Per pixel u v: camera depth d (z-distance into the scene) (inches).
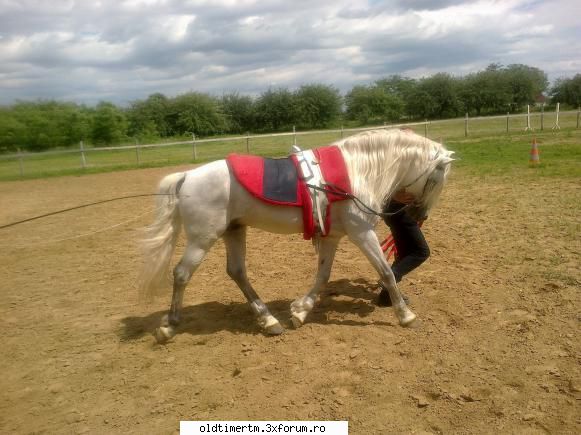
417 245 183.5
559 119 1228.5
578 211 307.6
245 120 2079.2
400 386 133.6
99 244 312.3
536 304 177.5
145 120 1786.4
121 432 123.7
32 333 183.5
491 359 143.9
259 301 173.9
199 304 203.6
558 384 129.6
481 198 376.8
